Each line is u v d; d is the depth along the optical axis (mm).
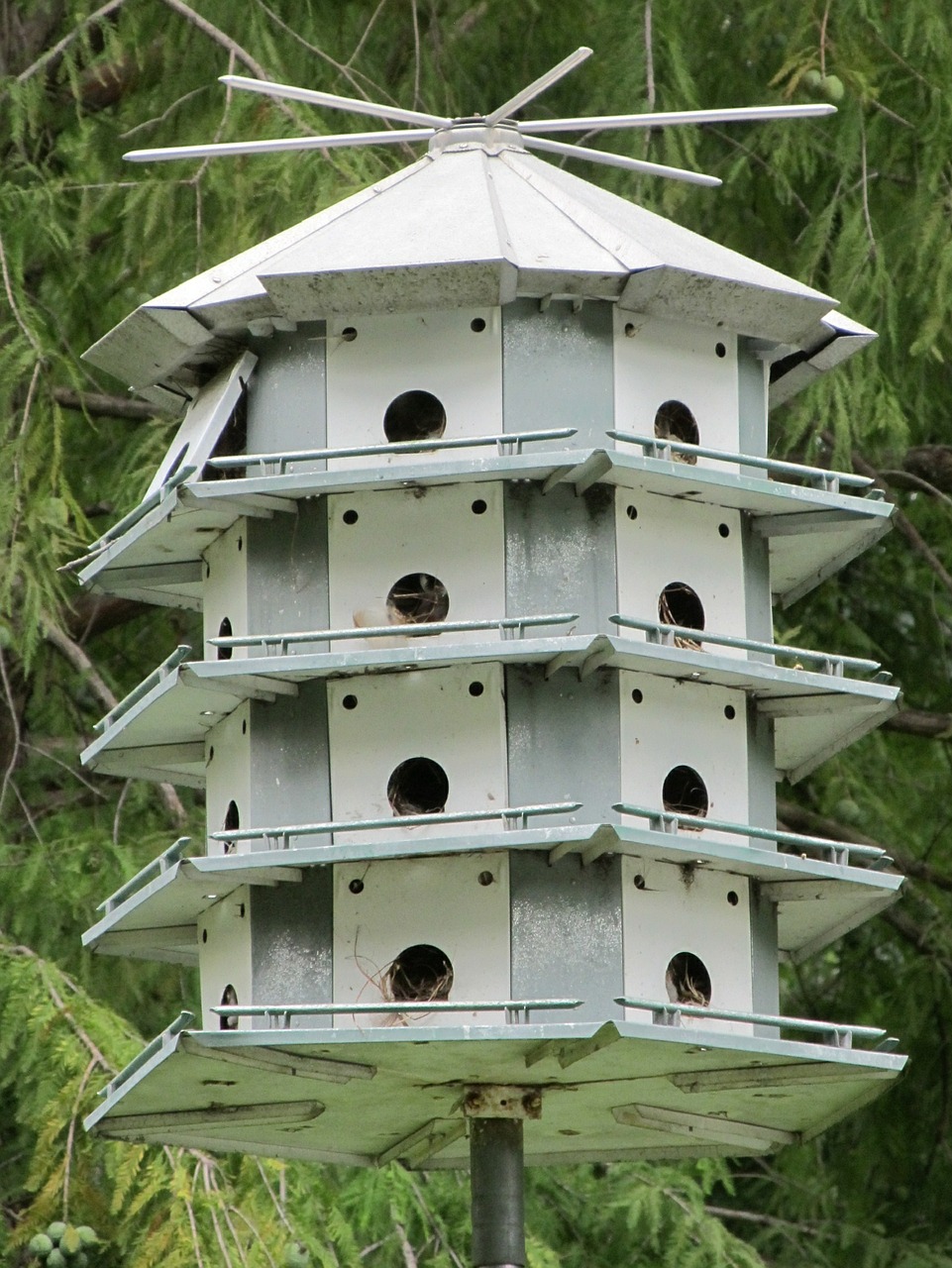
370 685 12336
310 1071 11930
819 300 12773
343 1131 13500
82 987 16859
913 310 18797
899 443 18594
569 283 12422
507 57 20516
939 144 18219
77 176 19281
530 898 11898
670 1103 12828
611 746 12133
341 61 19281
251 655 12492
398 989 12070
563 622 11938
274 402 12773
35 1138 17422
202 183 17750
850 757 20859
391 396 12578
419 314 12625
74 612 19031
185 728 13250
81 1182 15188
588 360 12578
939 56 18344
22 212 17906
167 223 17688
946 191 18375
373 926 12039
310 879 12195
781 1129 13445
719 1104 12828
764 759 12820
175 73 18484
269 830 11938
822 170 19094
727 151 19609
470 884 11961
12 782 18281
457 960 11898
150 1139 13312
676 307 12656
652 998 11938
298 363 12734
